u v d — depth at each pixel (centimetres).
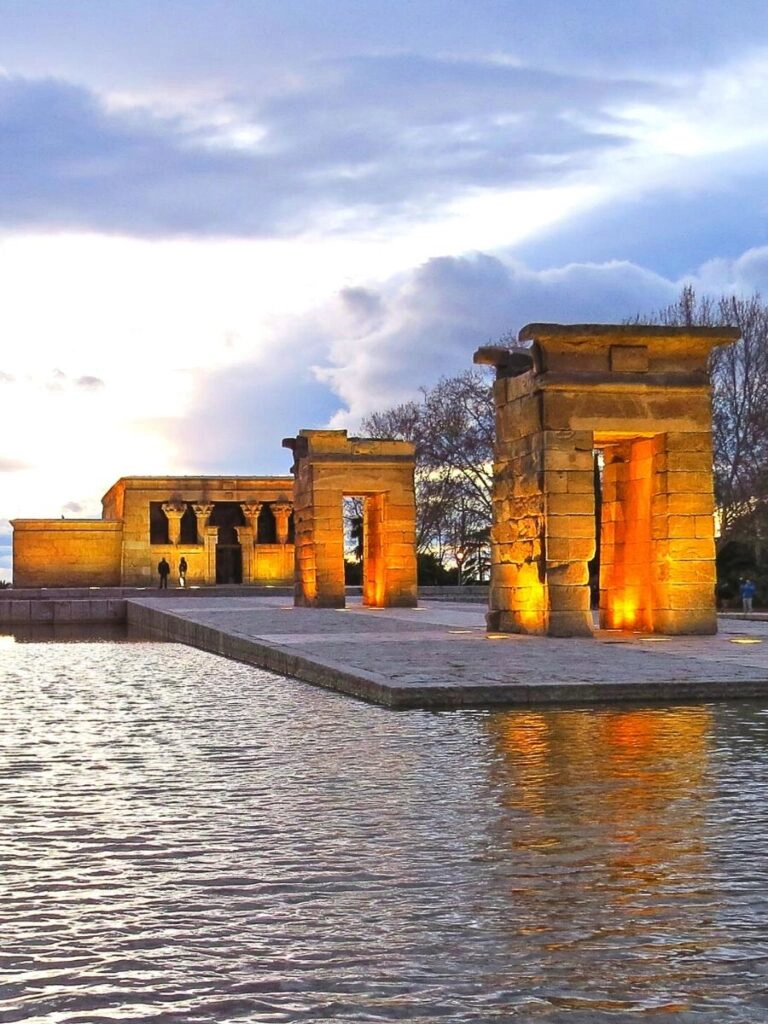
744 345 6281
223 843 1009
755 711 1722
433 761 1360
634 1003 668
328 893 866
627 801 1143
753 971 711
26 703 2056
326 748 1462
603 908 826
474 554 8094
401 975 709
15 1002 677
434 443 7769
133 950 755
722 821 1060
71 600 6047
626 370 2938
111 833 1049
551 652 2417
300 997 680
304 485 5128
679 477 2956
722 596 6056
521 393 3047
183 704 1983
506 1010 660
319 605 5012
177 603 5616
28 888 887
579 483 2908
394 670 2062
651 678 1902
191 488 8738
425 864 936
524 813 1099
